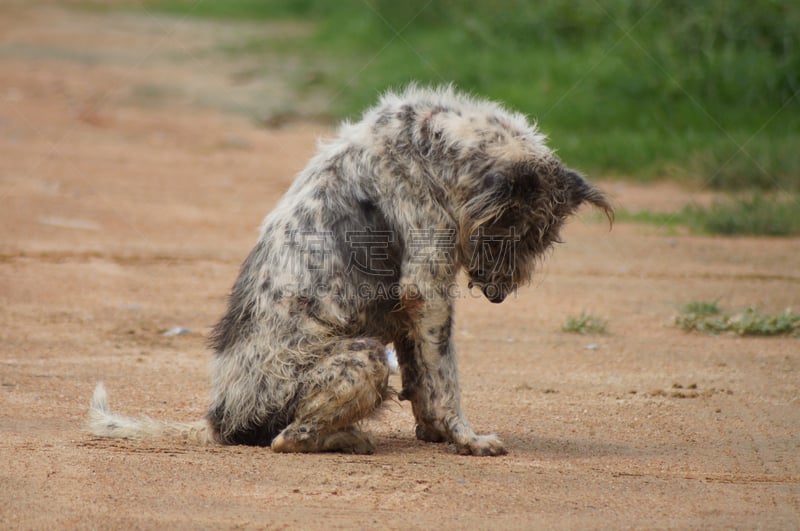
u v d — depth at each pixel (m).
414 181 24.34
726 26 78.62
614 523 20.34
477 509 20.88
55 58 101.62
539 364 34.81
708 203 61.06
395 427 27.92
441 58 85.81
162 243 51.06
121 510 20.28
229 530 19.47
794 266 49.34
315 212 24.56
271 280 24.45
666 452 25.61
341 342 23.92
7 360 32.97
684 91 74.94
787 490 22.77
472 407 29.70
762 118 72.31
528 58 83.19
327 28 111.19
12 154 68.69
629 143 69.56
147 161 69.19
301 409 23.91
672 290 45.09
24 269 45.16
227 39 112.44
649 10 81.94
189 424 25.38
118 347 35.34
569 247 52.31
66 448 24.11
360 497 21.33
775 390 31.91
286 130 78.19
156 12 132.12
